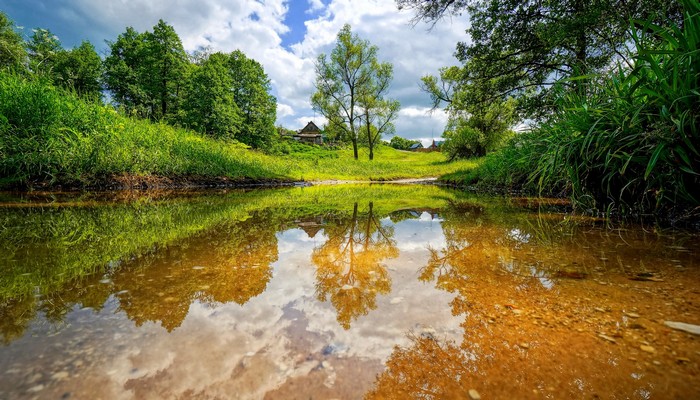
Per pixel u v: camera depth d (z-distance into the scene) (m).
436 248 1.73
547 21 7.95
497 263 1.41
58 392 0.53
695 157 2.00
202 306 0.92
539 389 0.56
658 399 0.53
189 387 0.56
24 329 0.75
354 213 3.30
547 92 8.23
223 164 9.04
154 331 0.76
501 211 3.35
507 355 0.68
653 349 0.69
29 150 4.76
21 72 5.88
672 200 2.28
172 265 1.34
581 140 2.80
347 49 30.23
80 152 5.23
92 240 1.81
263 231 2.21
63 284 1.08
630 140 2.34
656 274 1.22
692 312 0.88
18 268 1.25
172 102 29.58
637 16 5.46
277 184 9.76
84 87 27.00
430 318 0.86
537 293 1.04
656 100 2.09
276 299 0.99
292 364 0.64
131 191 5.48
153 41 27.89
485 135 23.91
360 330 0.79
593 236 1.98
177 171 7.23
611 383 0.58
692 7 1.89
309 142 60.06
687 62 1.91
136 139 6.83
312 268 1.34
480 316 0.87
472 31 9.52
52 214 2.75
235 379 0.59
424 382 0.58
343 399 0.54
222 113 25.67
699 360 0.65
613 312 0.88
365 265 1.40
